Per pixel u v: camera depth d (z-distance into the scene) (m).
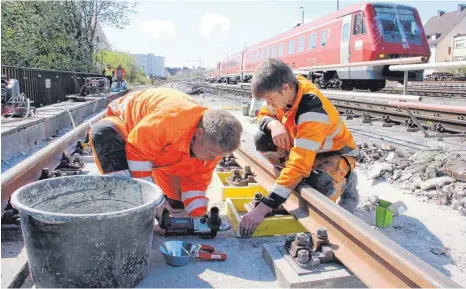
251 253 2.50
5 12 14.83
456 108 4.82
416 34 13.25
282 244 2.42
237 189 3.46
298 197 2.86
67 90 13.83
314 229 2.47
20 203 1.84
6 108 6.82
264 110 3.32
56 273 1.85
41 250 1.84
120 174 2.40
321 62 15.80
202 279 2.18
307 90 2.59
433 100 11.60
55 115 7.54
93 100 12.02
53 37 18.08
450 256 2.54
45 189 2.16
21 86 9.56
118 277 1.91
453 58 52.88
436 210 3.30
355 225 2.06
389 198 3.66
